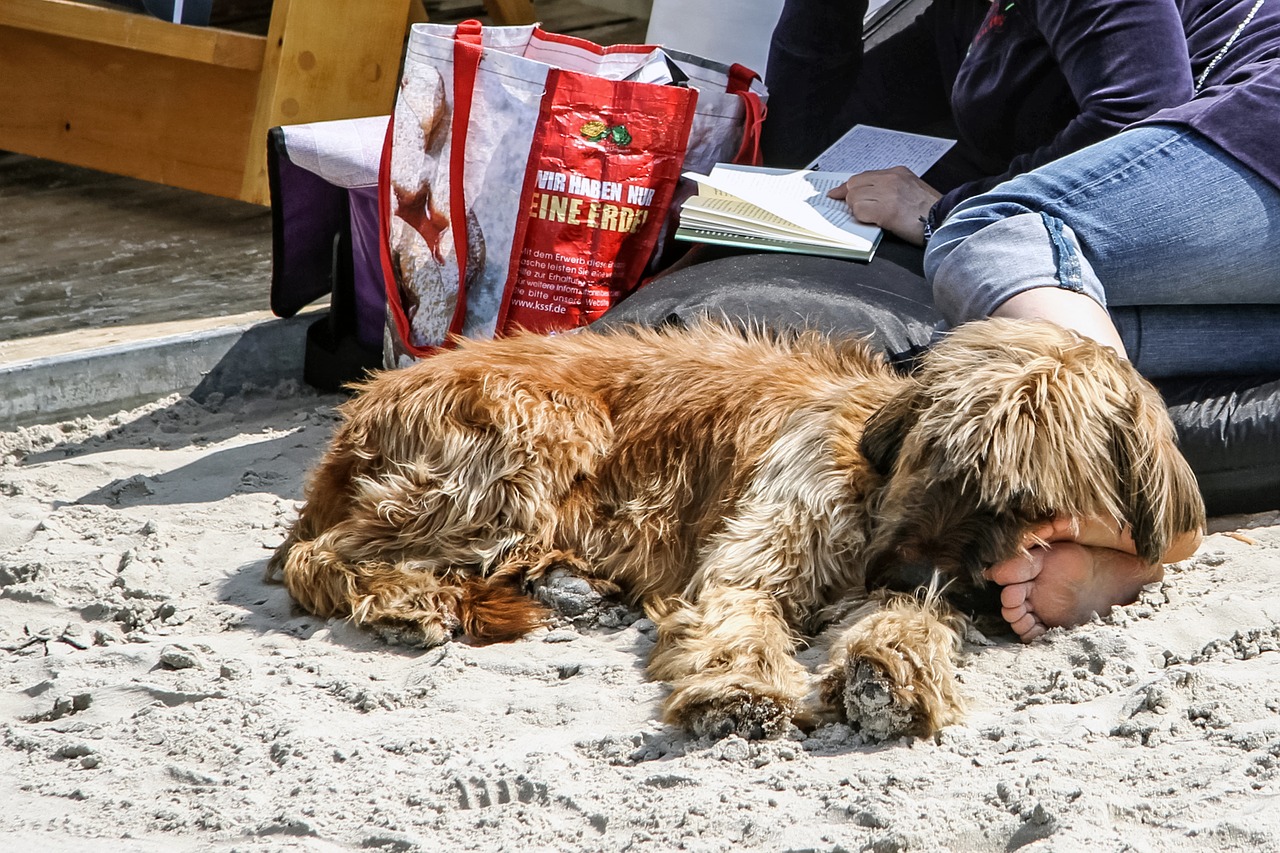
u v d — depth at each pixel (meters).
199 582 5.27
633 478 5.03
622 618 4.87
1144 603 4.37
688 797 3.52
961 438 3.94
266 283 8.58
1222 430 4.98
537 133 6.21
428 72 6.30
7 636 4.86
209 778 3.84
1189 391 5.18
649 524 4.92
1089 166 5.02
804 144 7.81
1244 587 4.44
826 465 4.55
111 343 7.31
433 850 3.39
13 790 3.85
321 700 4.32
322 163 6.79
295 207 7.18
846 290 5.71
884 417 4.35
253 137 9.12
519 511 4.97
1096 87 5.54
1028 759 3.53
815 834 3.27
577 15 13.67
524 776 3.67
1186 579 4.55
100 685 4.44
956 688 3.89
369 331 7.32
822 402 4.75
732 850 3.28
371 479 5.21
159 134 9.60
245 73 9.20
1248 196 4.97
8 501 6.02
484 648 4.65
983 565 3.99
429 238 6.44
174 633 4.89
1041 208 4.98
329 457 5.34
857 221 6.27
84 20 9.40
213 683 4.41
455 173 6.28
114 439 6.84
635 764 3.79
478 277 6.42
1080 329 4.52
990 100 6.33
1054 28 5.69
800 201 6.39
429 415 5.11
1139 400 4.07
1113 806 3.21
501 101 6.22
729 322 5.52
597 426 5.10
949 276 4.93
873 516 4.39
